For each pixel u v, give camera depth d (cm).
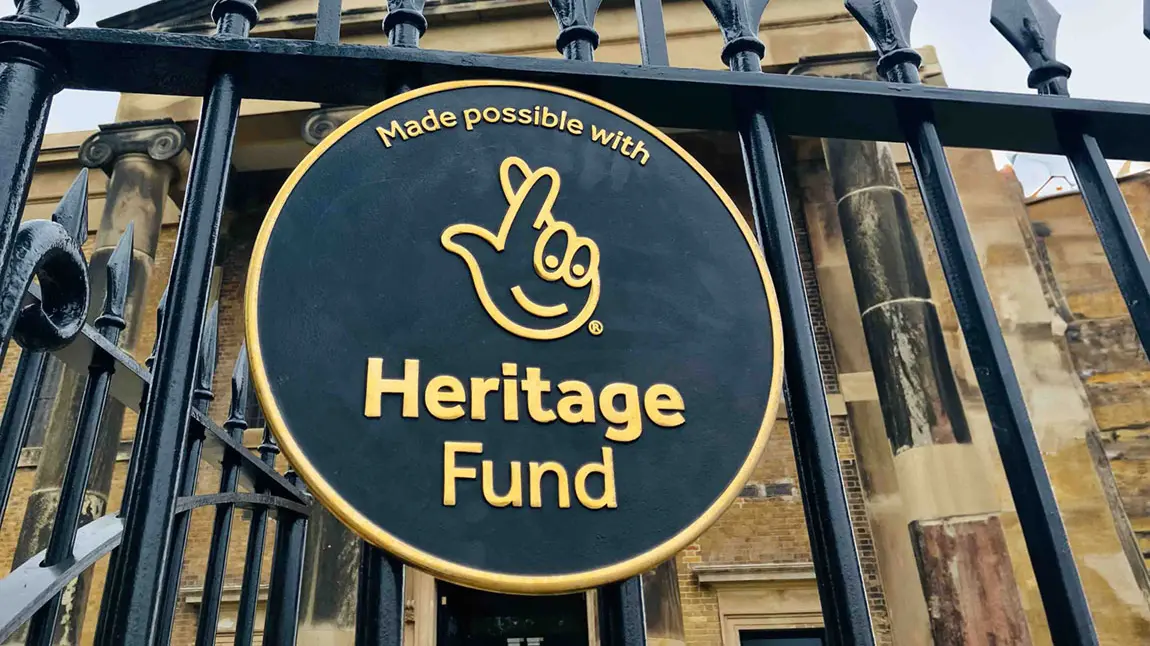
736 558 865
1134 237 138
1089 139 148
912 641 746
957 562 660
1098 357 923
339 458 98
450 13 981
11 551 896
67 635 665
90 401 140
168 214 1100
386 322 108
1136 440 872
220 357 1008
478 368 107
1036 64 156
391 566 96
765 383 114
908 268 801
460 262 114
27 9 117
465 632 887
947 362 754
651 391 110
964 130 149
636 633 98
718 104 140
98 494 732
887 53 151
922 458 709
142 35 117
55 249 98
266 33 908
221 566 194
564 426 106
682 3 972
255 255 107
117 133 913
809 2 978
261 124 961
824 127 147
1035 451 115
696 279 121
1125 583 802
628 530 101
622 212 124
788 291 121
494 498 100
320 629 729
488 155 124
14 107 106
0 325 85
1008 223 996
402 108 124
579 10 143
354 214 114
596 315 114
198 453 179
